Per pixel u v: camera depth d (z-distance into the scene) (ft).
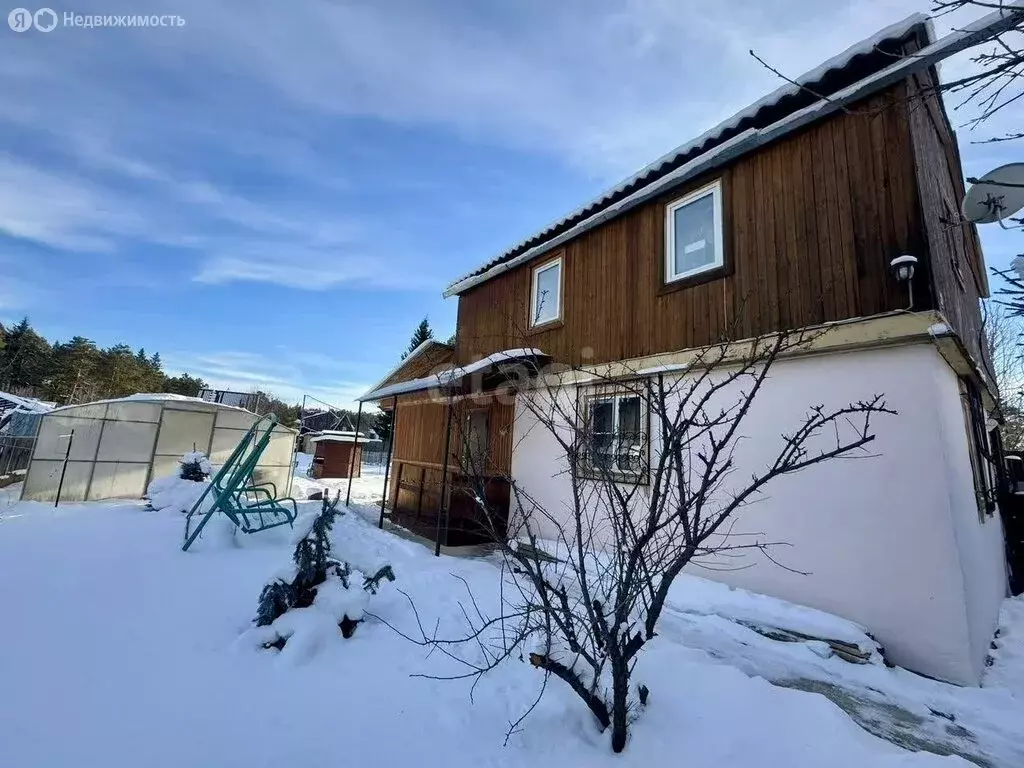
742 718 7.45
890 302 12.35
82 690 8.23
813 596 12.75
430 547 22.09
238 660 9.60
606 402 19.30
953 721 9.03
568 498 19.94
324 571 12.06
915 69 12.02
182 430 41.22
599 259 21.27
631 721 7.29
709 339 16.24
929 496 11.25
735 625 12.62
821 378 13.37
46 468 35.27
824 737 6.99
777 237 14.96
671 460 7.24
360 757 6.66
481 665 9.50
